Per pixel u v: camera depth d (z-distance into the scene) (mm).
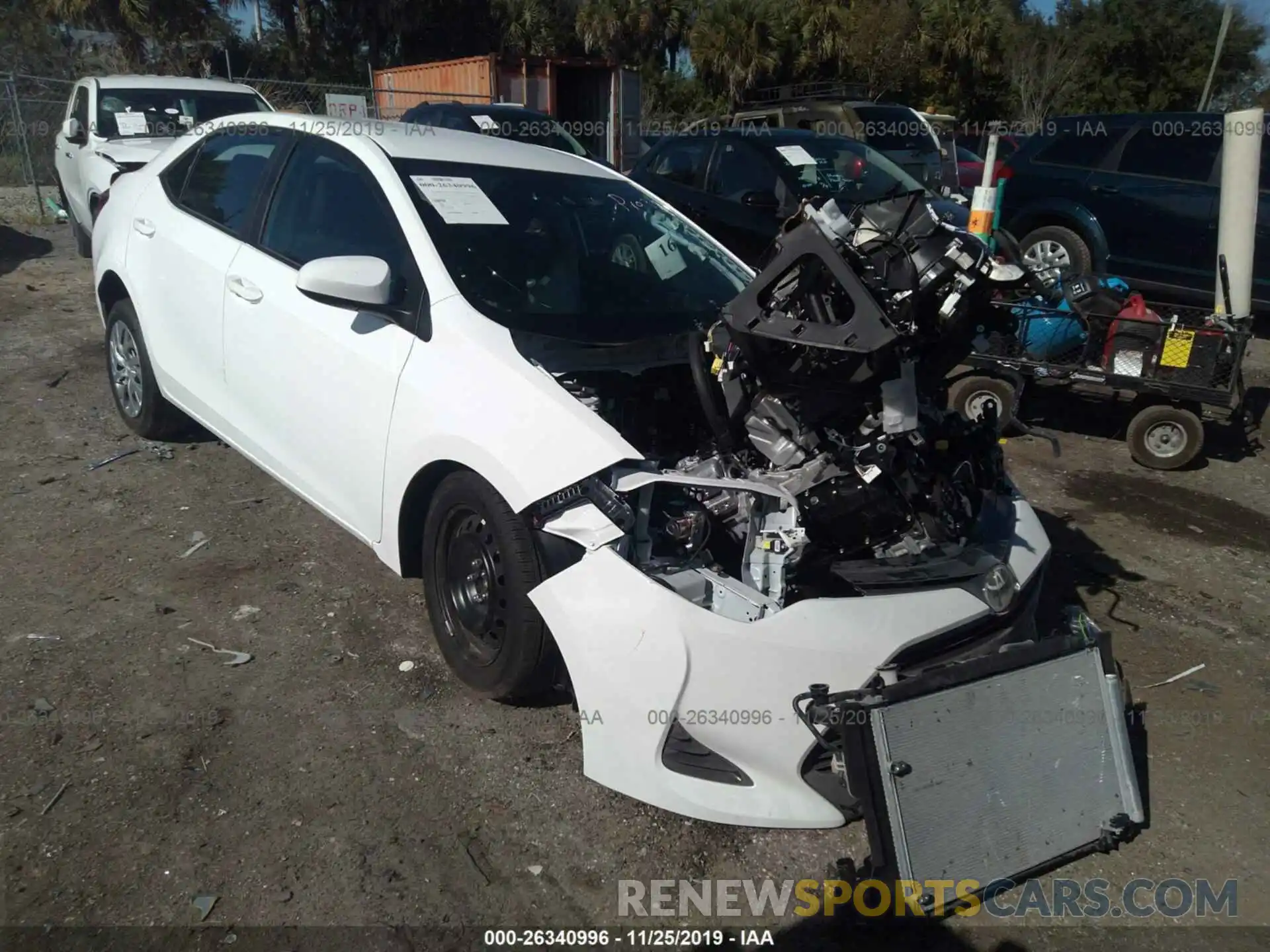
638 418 3330
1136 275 9680
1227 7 26328
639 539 2887
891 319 2816
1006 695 2865
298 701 3354
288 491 4945
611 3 32438
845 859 2770
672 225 4535
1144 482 6293
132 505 4668
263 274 4074
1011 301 5953
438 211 3742
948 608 2912
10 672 3369
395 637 3775
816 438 3037
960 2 32406
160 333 4742
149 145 9523
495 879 2699
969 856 2713
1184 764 3463
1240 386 6711
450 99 16922
